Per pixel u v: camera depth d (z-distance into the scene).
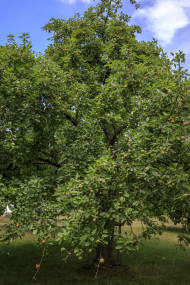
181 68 6.45
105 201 5.50
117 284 8.39
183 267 10.84
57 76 8.42
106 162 5.39
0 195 6.39
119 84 8.46
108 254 10.36
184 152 5.60
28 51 8.79
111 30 12.57
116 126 9.33
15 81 7.20
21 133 7.31
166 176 4.88
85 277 9.04
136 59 11.70
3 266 10.39
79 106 8.98
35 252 13.04
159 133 5.75
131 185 5.45
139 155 5.19
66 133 8.82
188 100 5.97
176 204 5.68
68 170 7.53
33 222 5.82
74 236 5.15
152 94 6.61
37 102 7.29
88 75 11.27
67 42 12.17
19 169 8.84
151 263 11.31
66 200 5.44
